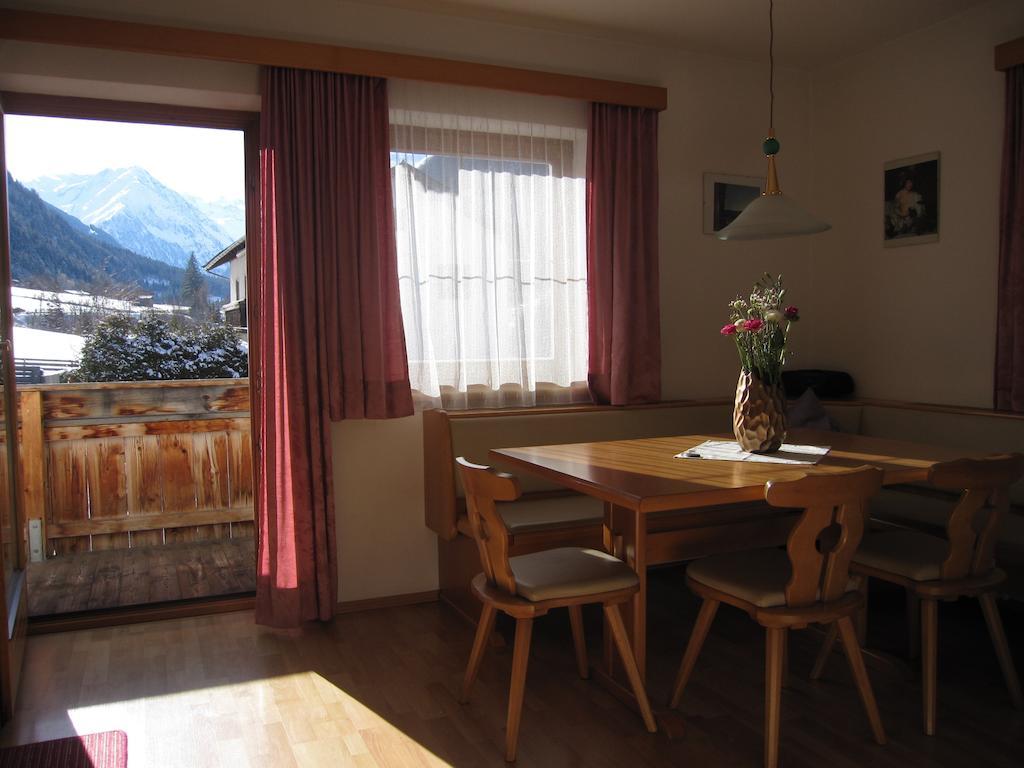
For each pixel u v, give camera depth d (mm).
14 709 2707
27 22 3008
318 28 3504
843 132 4500
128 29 3133
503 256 3914
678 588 3963
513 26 3887
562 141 4027
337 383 3486
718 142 4441
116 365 3668
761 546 3287
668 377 4379
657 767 2285
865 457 2830
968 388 3893
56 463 3926
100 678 2953
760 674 2916
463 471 2447
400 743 2451
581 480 2461
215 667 3049
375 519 3742
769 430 2850
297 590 3410
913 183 4113
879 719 2389
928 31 3998
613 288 4051
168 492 4141
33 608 3555
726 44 4219
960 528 2428
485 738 2475
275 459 3396
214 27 3330
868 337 4410
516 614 2348
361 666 3049
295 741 2475
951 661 2984
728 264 4516
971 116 3822
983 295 3803
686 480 2432
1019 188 3512
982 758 2307
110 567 4055
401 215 3699
